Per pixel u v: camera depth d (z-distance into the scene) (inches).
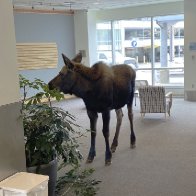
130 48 471.8
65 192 134.2
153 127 264.8
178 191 142.4
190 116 301.0
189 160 181.3
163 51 448.1
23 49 402.9
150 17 442.0
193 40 382.0
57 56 442.9
